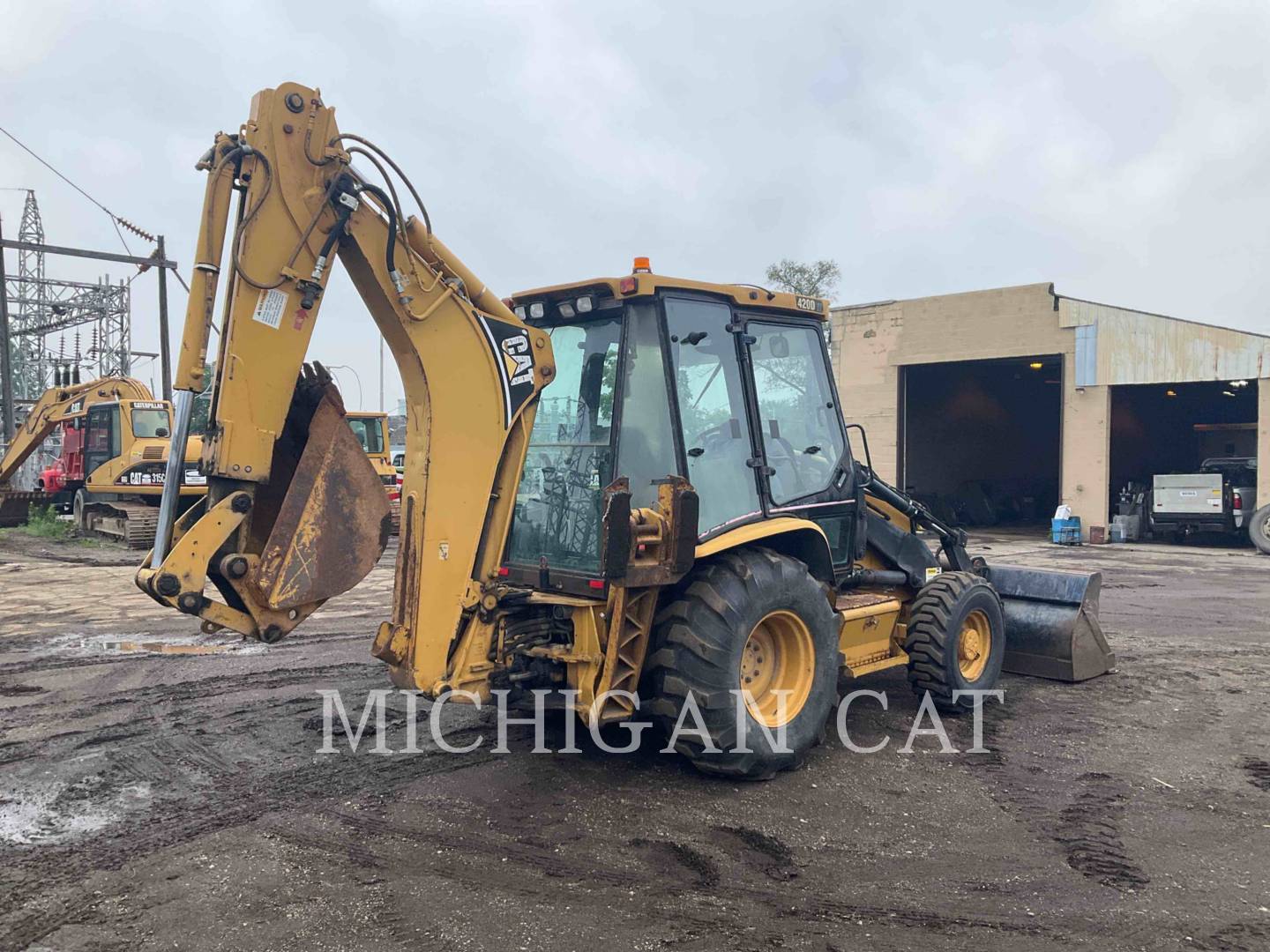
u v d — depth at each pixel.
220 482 3.74
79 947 3.06
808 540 5.25
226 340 3.67
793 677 4.95
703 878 3.61
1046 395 29.56
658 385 4.60
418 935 3.15
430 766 4.85
